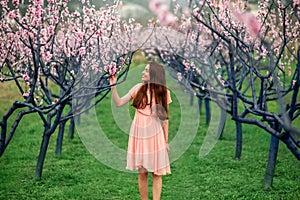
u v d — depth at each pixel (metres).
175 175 7.67
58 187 6.99
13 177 7.48
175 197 6.54
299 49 4.87
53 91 13.54
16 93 11.79
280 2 5.84
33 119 11.86
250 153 9.03
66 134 10.72
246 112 6.23
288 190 6.82
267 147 9.48
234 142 9.98
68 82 7.32
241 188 6.91
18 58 6.80
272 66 5.16
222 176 7.56
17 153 8.97
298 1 4.97
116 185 7.07
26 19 5.83
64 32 6.86
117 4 6.22
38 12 5.69
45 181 7.24
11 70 6.20
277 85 4.83
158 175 5.50
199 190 6.86
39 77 6.73
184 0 6.18
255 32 4.84
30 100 6.07
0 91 11.76
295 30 6.31
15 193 6.70
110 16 6.26
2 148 5.96
